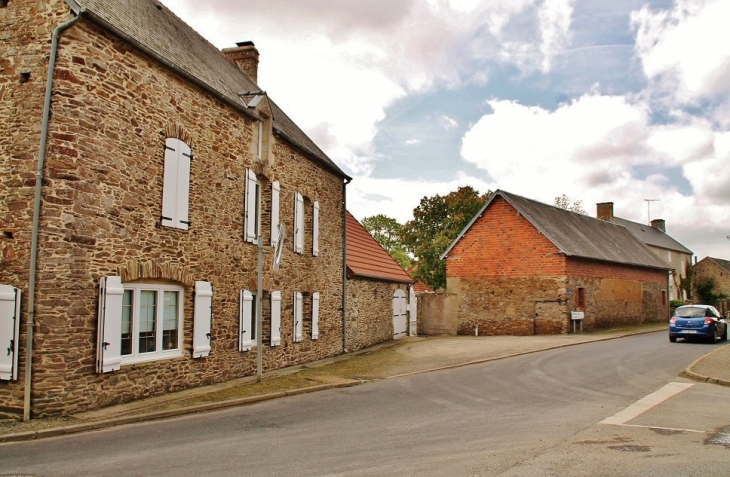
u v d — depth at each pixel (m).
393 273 27.42
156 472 6.59
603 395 11.79
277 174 16.59
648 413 9.89
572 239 31.22
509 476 6.23
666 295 41.28
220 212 13.77
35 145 9.83
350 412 10.36
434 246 49.09
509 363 17.50
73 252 9.84
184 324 12.51
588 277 30.53
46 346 9.55
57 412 9.57
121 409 10.18
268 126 15.98
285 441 8.11
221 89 14.28
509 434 8.33
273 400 11.77
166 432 8.80
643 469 6.48
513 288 29.56
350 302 22.19
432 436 8.29
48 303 9.59
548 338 26.05
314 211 19.17
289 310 17.34
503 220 30.19
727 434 8.27
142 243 11.27
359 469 6.61
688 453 7.19
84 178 10.05
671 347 21.73
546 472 6.36
